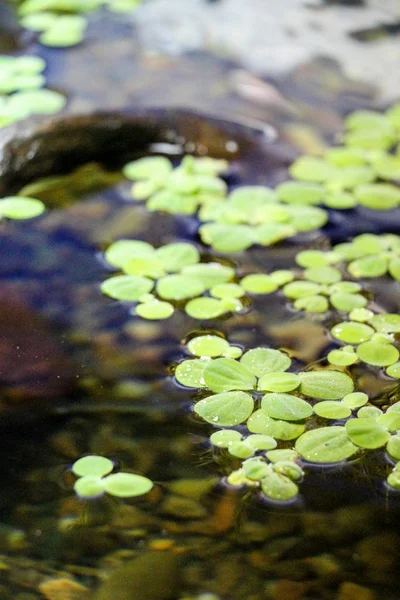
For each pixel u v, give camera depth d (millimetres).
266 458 675
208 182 820
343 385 699
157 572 644
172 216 796
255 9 1003
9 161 804
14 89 863
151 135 842
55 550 649
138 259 762
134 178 822
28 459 675
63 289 748
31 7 985
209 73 905
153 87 885
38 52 913
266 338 727
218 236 782
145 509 661
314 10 1003
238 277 760
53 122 819
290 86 899
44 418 690
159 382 706
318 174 830
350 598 641
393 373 708
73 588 640
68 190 812
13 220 786
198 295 746
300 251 778
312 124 870
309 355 718
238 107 874
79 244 775
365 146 855
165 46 930
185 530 655
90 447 680
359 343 723
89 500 662
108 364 713
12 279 751
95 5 1001
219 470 672
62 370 709
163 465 674
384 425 683
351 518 660
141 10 995
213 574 645
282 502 663
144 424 689
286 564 647
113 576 643
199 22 970
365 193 817
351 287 753
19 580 641
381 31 962
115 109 836
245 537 654
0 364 708
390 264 768
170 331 729
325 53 932
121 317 735
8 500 662
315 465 673
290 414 686
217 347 718
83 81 884
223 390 697
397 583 644
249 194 812
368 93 899
